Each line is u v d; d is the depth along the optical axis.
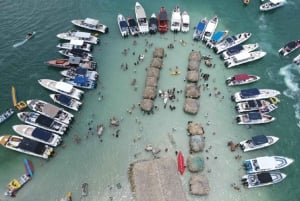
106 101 80.00
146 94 78.88
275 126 76.62
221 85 83.31
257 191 67.12
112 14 100.56
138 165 68.56
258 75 85.94
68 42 91.75
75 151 71.88
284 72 86.81
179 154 70.62
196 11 101.94
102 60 88.06
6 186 66.69
